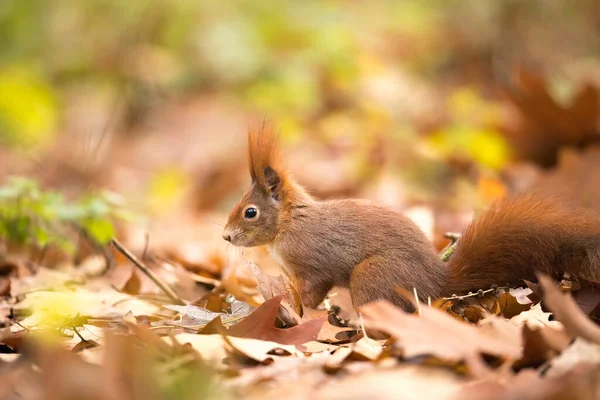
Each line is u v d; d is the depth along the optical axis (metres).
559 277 7.88
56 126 21.47
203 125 21.94
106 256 11.12
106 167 17.75
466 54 23.86
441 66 23.89
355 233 8.09
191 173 18.89
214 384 5.72
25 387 5.86
